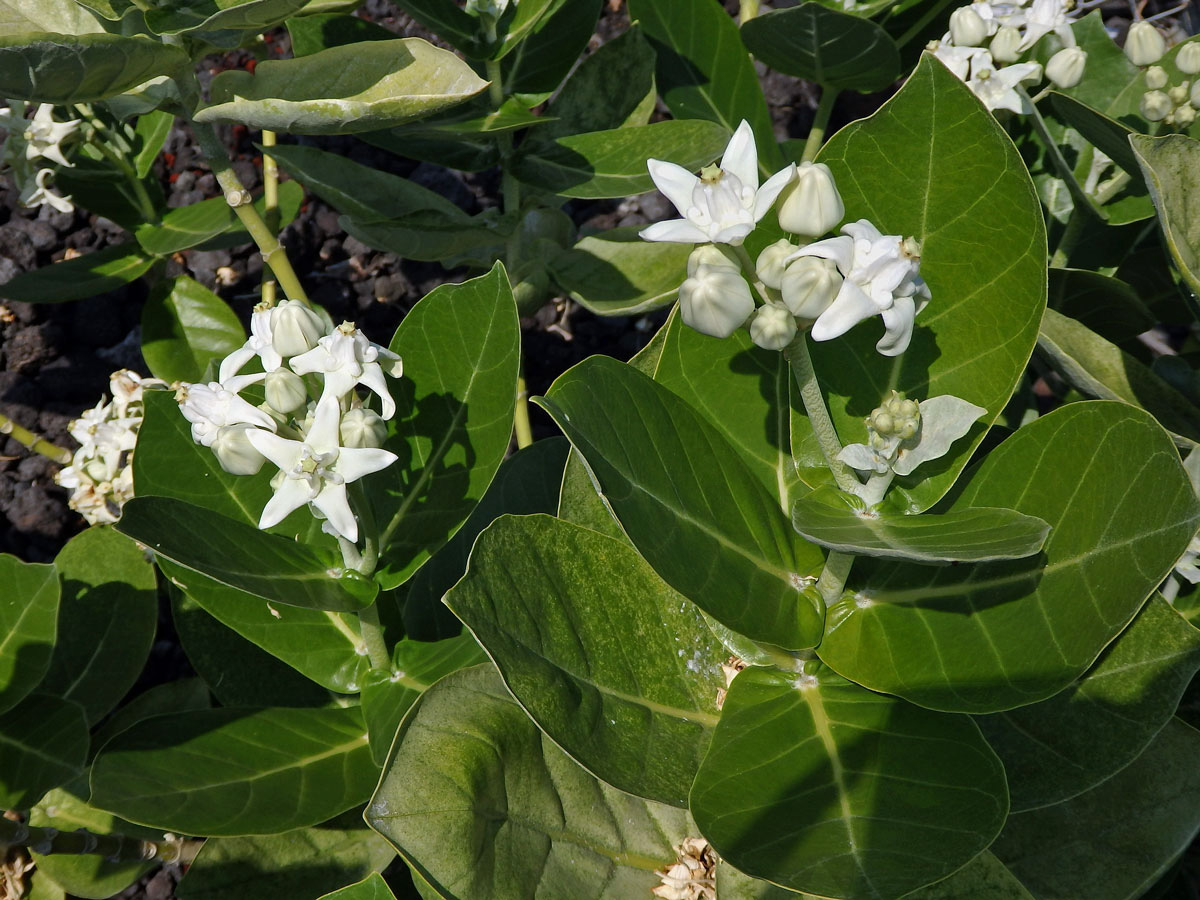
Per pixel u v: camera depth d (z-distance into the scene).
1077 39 0.63
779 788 0.36
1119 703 0.40
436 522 0.43
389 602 0.47
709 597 0.34
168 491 0.44
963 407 0.34
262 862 0.47
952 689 0.36
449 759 0.38
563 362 0.77
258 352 0.37
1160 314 0.66
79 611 0.55
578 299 0.62
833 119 0.84
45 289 0.59
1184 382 0.52
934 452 0.34
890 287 0.31
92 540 0.56
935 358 0.37
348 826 0.49
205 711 0.45
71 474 0.56
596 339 0.78
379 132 0.60
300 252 0.77
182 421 0.45
